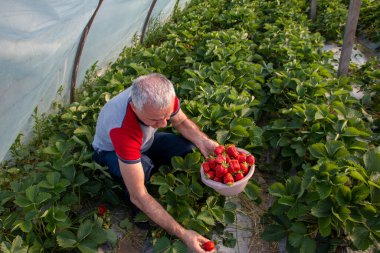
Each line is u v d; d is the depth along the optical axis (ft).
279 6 29.37
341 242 9.98
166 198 11.25
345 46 17.26
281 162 13.64
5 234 10.52
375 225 9.49
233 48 19.89
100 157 11.53
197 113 14.06
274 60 21.04
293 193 10.73
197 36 23.99
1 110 10.06
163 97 8.19
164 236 10.15
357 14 16.30
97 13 15.74
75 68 16.19
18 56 9.39
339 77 17.65
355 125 12.96
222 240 11.08
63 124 14.38
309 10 30.94
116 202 11.76
